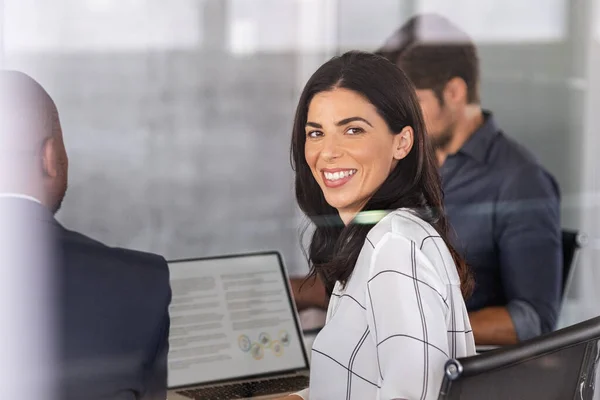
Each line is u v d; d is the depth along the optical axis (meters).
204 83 3.95
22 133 1.64
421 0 3.94
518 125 3.83
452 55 2.83
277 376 2.00
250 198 4.04
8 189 1.60
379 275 1.32
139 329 1.60
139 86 3.88
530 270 2.59
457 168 2.67
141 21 3.85
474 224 2.62
